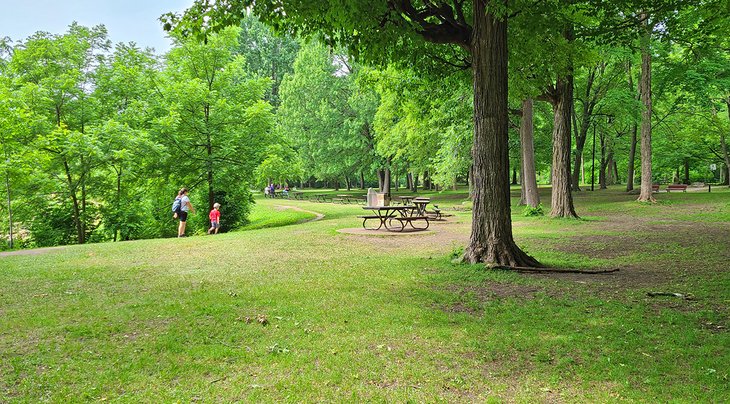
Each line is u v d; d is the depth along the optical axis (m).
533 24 9.47
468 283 7.64
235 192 24.91
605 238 12.86
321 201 39.72
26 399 3.55
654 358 4.30
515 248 9.18
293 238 14.44
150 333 5.13
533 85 14.02
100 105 23.02
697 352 4.38
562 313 5.79
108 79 23.16
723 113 37.38
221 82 24.94
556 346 4.66
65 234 22.25
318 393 3.64
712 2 10.73
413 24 9.35
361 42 9.43
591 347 4.61
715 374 3.88
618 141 36.38
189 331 5.17
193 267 9.51
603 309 5.95
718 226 14.83
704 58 23.09
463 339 4.91
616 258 9.85
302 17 8.39
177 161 23.14
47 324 5.45
